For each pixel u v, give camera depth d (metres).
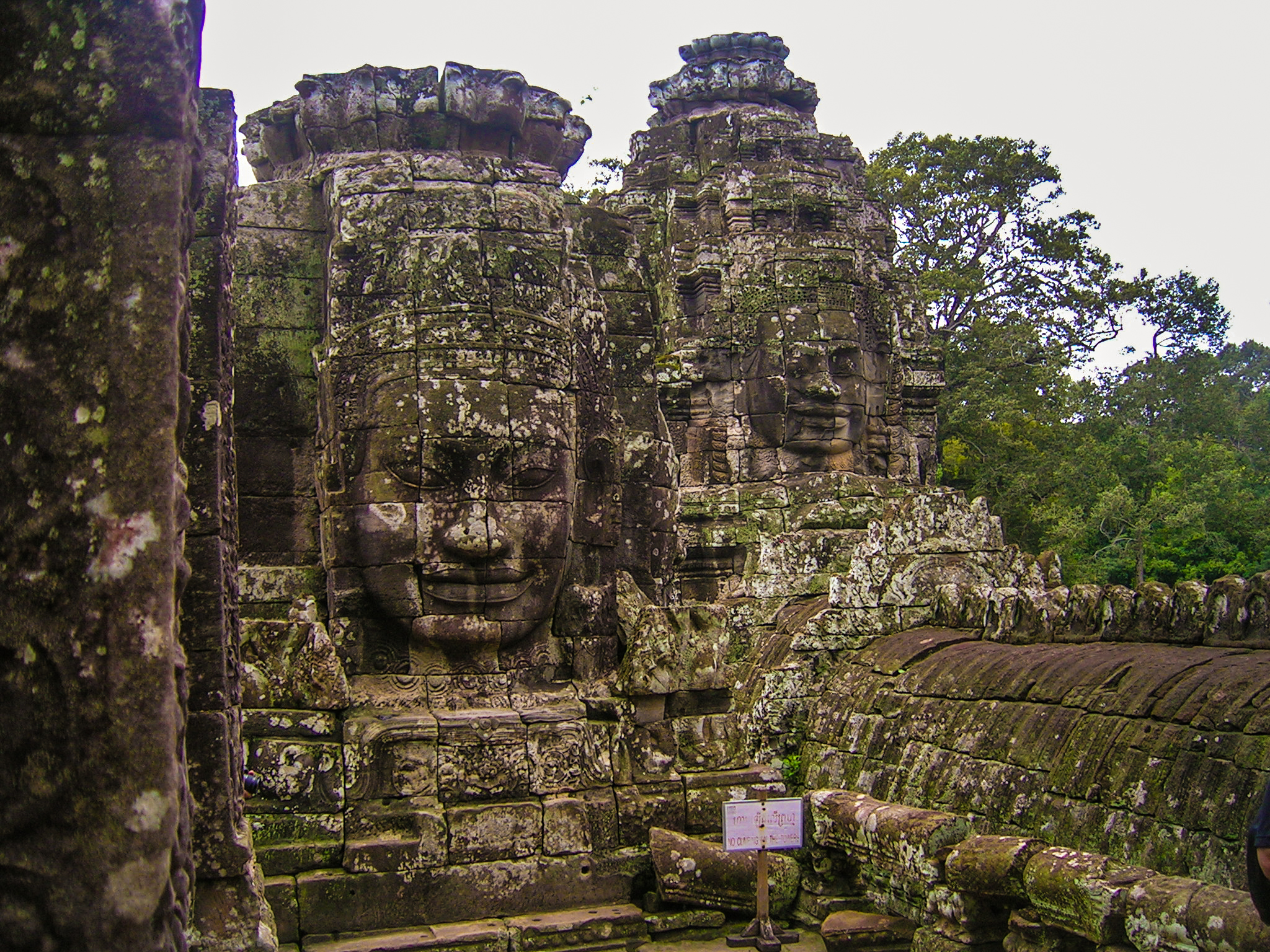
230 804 4.21
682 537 15.02
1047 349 31.06
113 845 2.02
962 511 10.87
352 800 7.18
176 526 2.19
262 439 8.42
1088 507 28.62
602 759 7.84
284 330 8.59
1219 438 34.94
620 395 9.18
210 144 4.80
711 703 8.23
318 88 8.87
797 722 9.96
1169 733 6.52
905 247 31.83
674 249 16.89
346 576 7.91
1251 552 27.27
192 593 4.25
